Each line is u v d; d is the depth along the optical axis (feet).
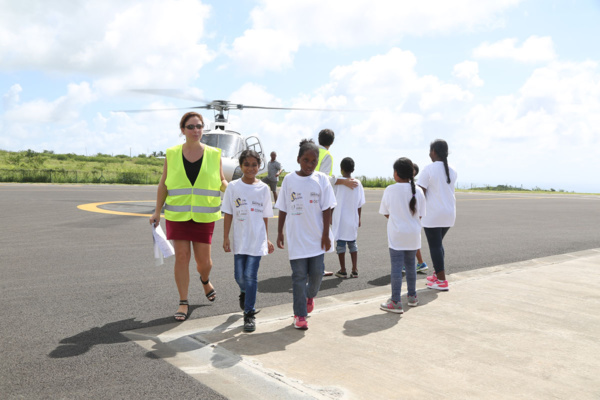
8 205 45.80
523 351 10.93
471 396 8.72
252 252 13.03
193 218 13.70
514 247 27.48
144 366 10.11
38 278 18.04
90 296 15.76
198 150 13.97
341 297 16.38
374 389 9.00
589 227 38.06
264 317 13.92
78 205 47.78
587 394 8.84
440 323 13.06
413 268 14.69
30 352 10.81
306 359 10.50
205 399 8.62
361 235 32.27
